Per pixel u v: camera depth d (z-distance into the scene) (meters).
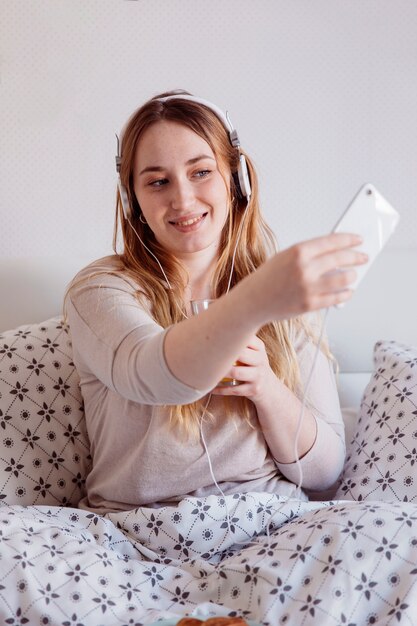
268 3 1.94
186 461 1.39
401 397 1.63
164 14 1.92
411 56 1.99
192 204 1.41
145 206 1.43
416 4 1.98
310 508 1.36
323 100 1.98
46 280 1.90
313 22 1.96
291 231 2.01
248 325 0.94
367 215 1.04
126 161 1.45
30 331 1.68
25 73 1.90
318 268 0.89
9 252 1.94
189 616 1.08
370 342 2.00
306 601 1.08
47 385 1.59
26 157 1.92
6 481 1.50
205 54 1.94
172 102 1.43
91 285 1.34
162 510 1.33
